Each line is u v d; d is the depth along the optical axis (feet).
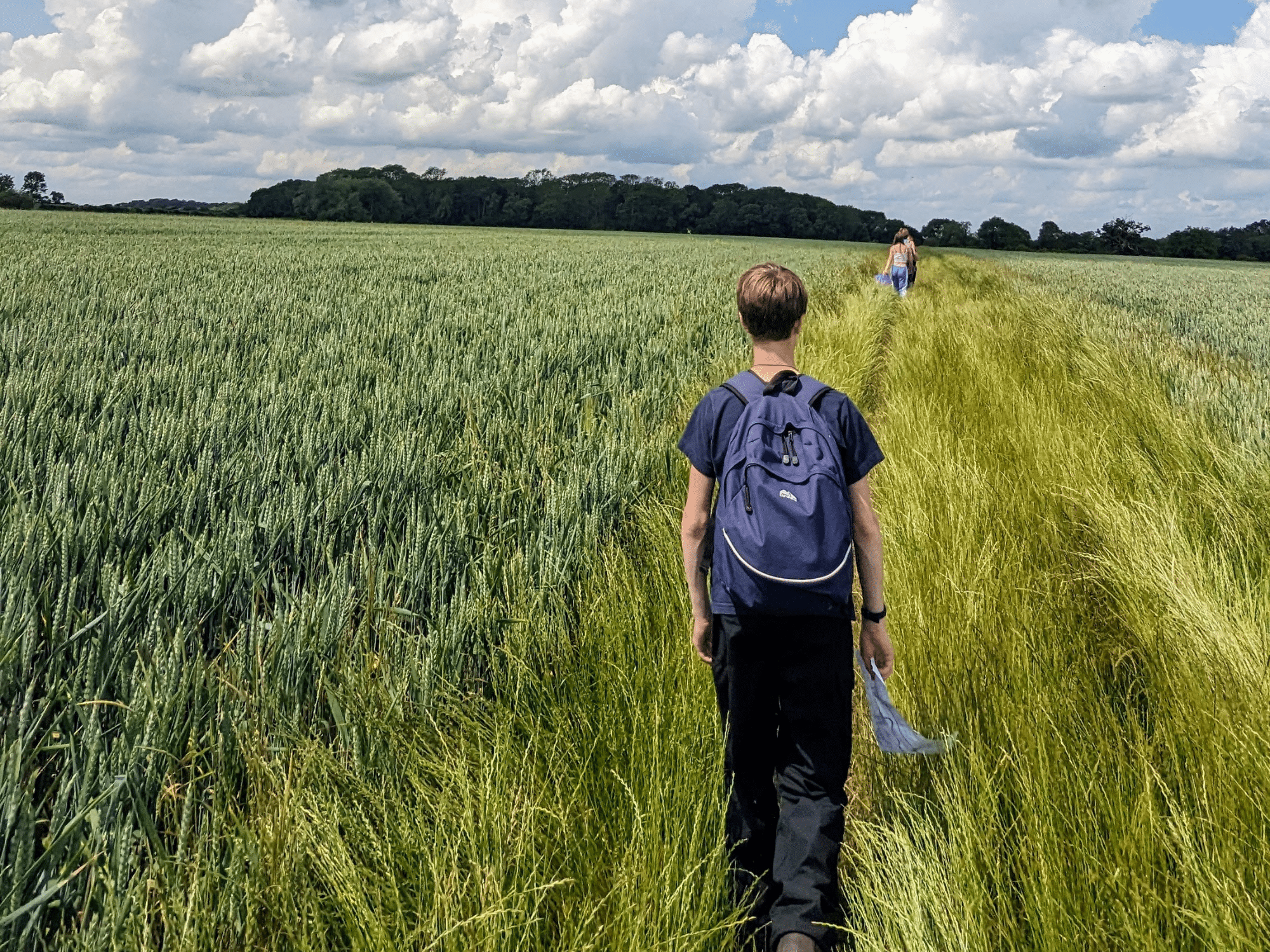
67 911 6.01
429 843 6.44
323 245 124.98
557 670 9.41
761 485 5.95
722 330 36.96
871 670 7.17
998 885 6.19
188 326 31.42
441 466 14.30
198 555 9.59
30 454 12.51
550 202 504.43
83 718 6.90
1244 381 26.63
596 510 13.30
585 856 6.55
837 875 6.92
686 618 10.38
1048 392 23.25
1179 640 9.16
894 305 57.26
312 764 7.09
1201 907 5.73
